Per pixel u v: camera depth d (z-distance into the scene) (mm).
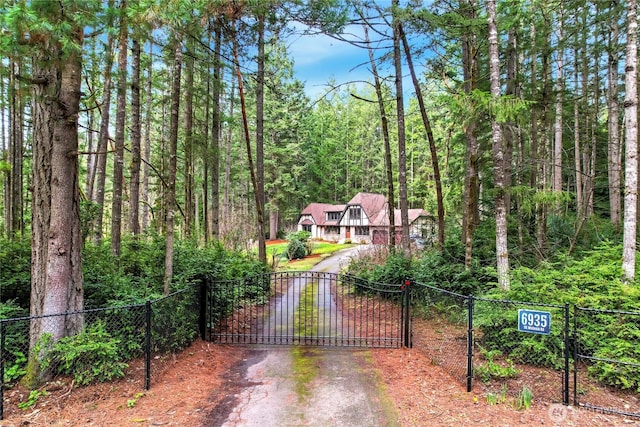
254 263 11852
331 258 26234
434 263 9398
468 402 4285
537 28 10453
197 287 6703
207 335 6926
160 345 5547
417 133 36594
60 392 4277
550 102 10461
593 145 15852
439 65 11711
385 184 47750
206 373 5277
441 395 4512
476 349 5828
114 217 8523
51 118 4777
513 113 5867
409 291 6586
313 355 6105
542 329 4441
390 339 6938
